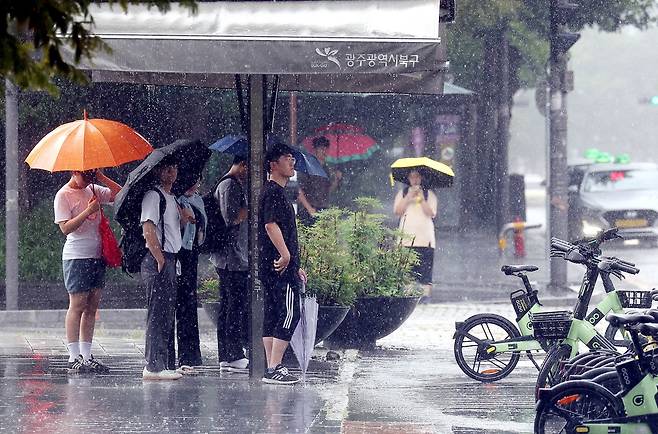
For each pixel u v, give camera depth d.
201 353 33.03
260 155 26.92
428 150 74.81
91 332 28.55
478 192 80.69
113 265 27.94
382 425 22.06
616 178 71.31
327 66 24.31
